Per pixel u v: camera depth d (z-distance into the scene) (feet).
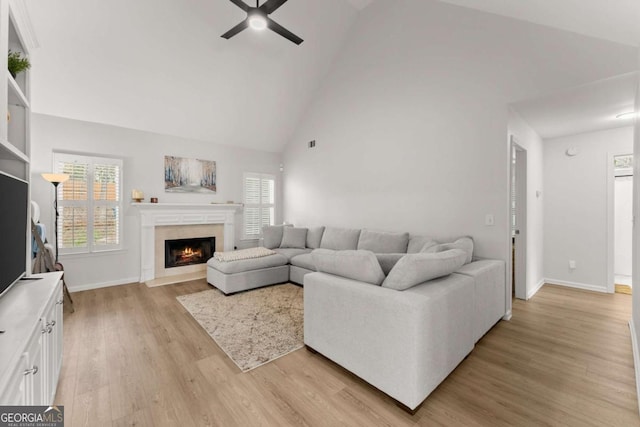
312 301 7.45
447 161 11.74
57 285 6.17
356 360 6.28
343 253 7.06
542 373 6.73
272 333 8.89
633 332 7.91
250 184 19.97
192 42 12.81
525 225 11.96
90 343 8.22
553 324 9.53
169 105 14.83
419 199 12.76
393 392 5.58
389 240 12.85
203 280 15.26
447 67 11.68
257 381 6.45
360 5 14.87
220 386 6.27
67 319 9.99
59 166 12.96
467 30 11.05
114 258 14.44
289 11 13.51
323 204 18.07
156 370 6.87
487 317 8.60
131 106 14.05
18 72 6.06
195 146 17.38
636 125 7.43
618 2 5.29
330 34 15.55
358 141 15.64
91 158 13.73
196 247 17.44
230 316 10.26
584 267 13.48
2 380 2.80
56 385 5.98
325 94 17.69
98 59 11.89
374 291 6.01
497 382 6.39
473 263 9.33
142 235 15.05
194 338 8.56
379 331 5.80
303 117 19.47
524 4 7.37
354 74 15.76
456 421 5.20
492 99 10.42
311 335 7.54
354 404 5.69
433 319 5.70
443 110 11.84
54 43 10.87
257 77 15.72
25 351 3.56
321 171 18.13
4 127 5.03
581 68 8.57
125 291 13.33
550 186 14.40
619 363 7.12
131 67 12.66
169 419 5.29
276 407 5.60
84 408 5.55
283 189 21.57
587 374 6.67
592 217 13.23
